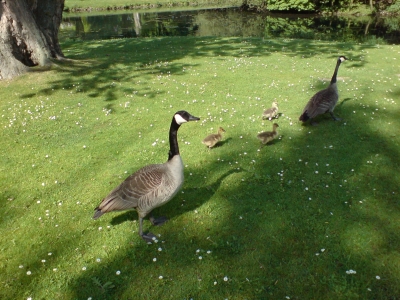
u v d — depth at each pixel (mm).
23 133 2920
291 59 5406
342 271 1469
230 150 2547
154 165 1705
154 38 7898
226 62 5281
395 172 2188
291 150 2512
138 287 1426
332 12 13172
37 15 4797
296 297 1356
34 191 2121
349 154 2420
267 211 1857
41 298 1395
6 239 1724
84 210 1938
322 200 1934
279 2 13391
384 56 5477
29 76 4328
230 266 1512
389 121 2938
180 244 1659
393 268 1474
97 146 2682
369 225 1728
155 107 3447
